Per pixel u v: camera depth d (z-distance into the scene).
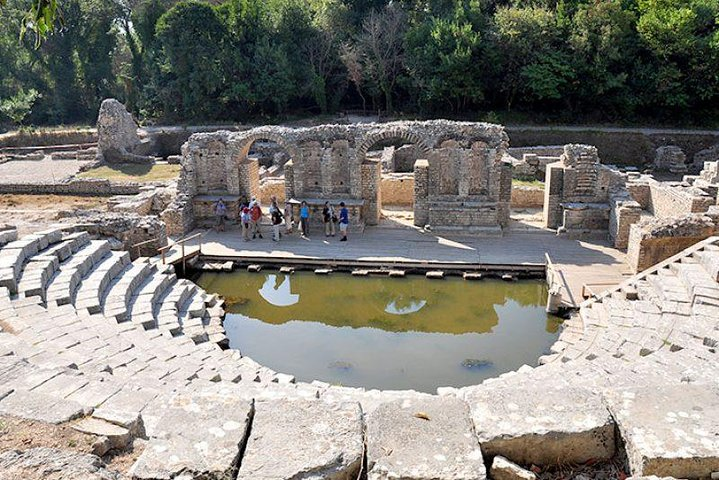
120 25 72.56
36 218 27.09
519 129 47.81
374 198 26.33
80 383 8.73
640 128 48.31
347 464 5.34
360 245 24.00
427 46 49.97
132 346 13.09
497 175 25.02
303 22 57.38
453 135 25.30
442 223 25.77
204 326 17.64
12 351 10.30
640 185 28.89
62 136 54.09
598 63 47.72
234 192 27.23
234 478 5.23
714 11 48.56
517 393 6.20
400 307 19.88
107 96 69.94
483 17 51.56
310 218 26.41
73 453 5.68
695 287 15.16
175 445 5.49
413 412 5.95
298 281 21.91
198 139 27.00
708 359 11.48
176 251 23.11
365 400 10.70
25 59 69.25
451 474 5.17
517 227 26.20
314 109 59.81
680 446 5.21
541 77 48.19
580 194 25.12
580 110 51.41
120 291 17.14
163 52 59.25
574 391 6.21
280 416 5.89
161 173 40.16
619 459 5.68
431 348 16.94
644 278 17.67
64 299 15.09
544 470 5.65
